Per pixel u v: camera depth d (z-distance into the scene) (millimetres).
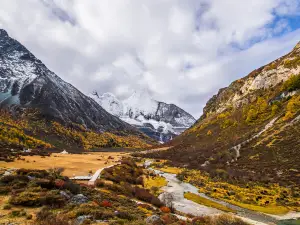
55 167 51156
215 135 145875
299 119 96812
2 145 86688
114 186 39156
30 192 20359
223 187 63594
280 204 48875
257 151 90000
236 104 168500
